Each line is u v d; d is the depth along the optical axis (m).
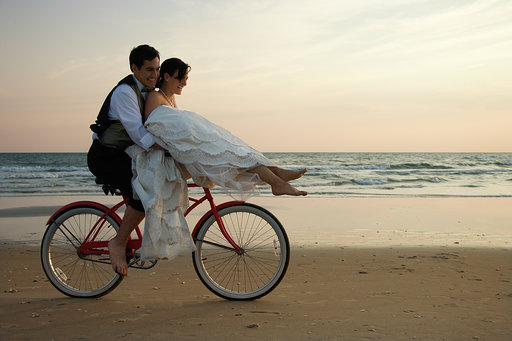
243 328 2.68
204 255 3.92
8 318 2.94
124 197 3.47
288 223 8.34
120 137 3.13
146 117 3.17
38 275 4.48
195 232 3.45
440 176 25.02
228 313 3.02
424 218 9.08
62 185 19.61
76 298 3.51
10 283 4.13
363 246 6.05
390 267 4.71
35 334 2.61
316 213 9.83
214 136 3.15
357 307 3.15
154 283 4.07
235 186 3.14
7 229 7.76
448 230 7.59
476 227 7.95
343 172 28.34
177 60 3.30
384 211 10.24
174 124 3.08
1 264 5.01
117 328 2.71
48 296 3.61
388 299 3.37
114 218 3.49
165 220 3.10
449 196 14.43
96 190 16.97
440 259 5.12
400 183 20.95
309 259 5.14
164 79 3.31
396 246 6.04
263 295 3.38
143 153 3.15
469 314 2.94
